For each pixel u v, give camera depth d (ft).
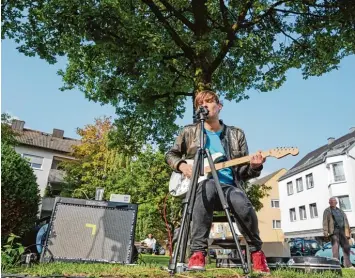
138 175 50.19
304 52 31.35
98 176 78.48
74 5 23.75
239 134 8.95
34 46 27.96
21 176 13.65
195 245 7.39
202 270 7.19
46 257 11.53
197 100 9.00
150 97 30.07
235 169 8.44
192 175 7.00
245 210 7.39
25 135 100.58
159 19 27.55
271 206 117.80
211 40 26.96
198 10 28.02
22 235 13.92
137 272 7.41
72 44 27.20
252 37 28.89
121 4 25.11
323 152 100.73
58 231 11.96
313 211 95.14
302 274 8.14
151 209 48.44
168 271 6.90
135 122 34.30
